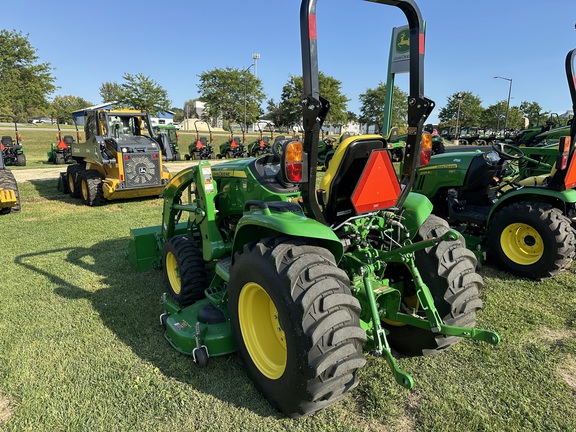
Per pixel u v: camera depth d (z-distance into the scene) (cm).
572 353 297
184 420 235
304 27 199
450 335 242
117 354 299
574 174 431
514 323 340
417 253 271
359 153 237
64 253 532
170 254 396
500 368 279
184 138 3656
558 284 422
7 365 286
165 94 3841
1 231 648
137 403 248
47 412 242
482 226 505
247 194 359
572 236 416
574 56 387
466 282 262
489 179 525
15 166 1673
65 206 879
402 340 288
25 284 427
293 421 232
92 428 230
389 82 495
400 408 243
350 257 264
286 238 232
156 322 346
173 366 283
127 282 433
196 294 365
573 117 407
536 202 438
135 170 889
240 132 4634
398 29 471
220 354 281
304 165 217
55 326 340
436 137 1336
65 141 1833
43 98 4003
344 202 252
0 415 241
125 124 975
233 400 250
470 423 230
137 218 750
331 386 209
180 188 421
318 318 203
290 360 211
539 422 231
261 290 241
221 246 357
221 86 3684
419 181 579
